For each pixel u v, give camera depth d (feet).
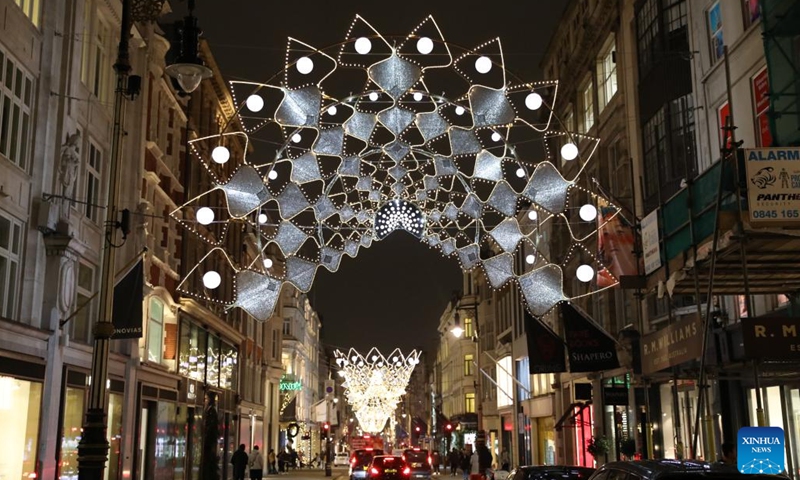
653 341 47.60
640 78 82.07
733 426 58.03
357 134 42.96
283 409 229.25
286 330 243.60
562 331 114.62
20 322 55.67
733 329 38.24
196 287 115.14
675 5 74.28
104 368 39.81
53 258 62.95
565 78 115.75
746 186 34.55
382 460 107.34
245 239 160.35
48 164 63.52
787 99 45.06
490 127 41.88
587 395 102.99
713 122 61.98
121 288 68.08
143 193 88.69
